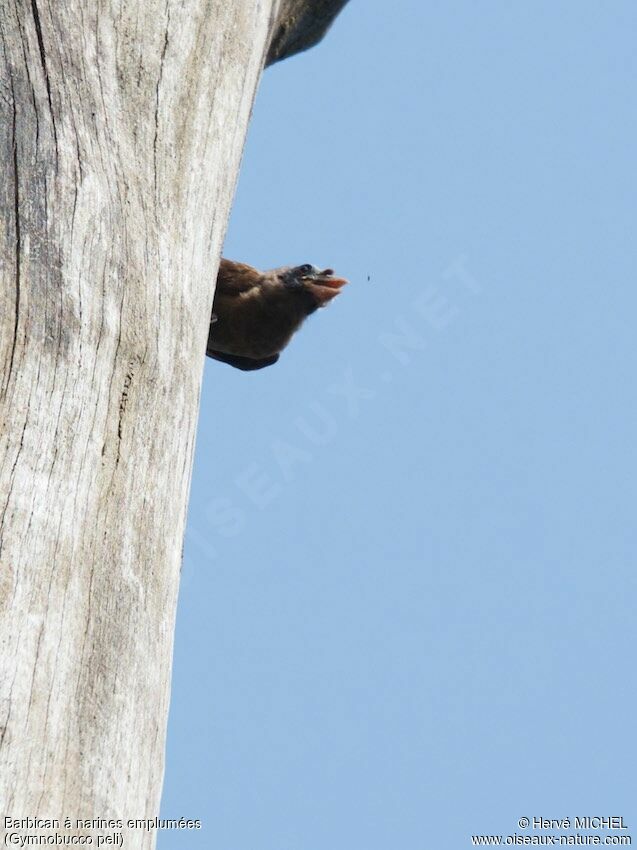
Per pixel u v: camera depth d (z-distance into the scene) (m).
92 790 15.84
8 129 18.98
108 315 18.81
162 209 20.84
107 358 18.59
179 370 19.98
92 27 21.12
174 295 20.33
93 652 16.61
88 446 17.78
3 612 15.70
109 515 17.69
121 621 17.20
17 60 19.66
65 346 18.05
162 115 21.73
